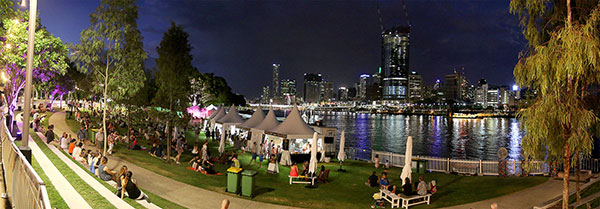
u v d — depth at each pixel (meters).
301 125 27.73
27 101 12.84
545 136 9.72
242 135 38.03
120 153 22.11
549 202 14.37
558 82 9.50
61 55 25.58
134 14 19.33
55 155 18.00
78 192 11.70
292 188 17.38
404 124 176.12
